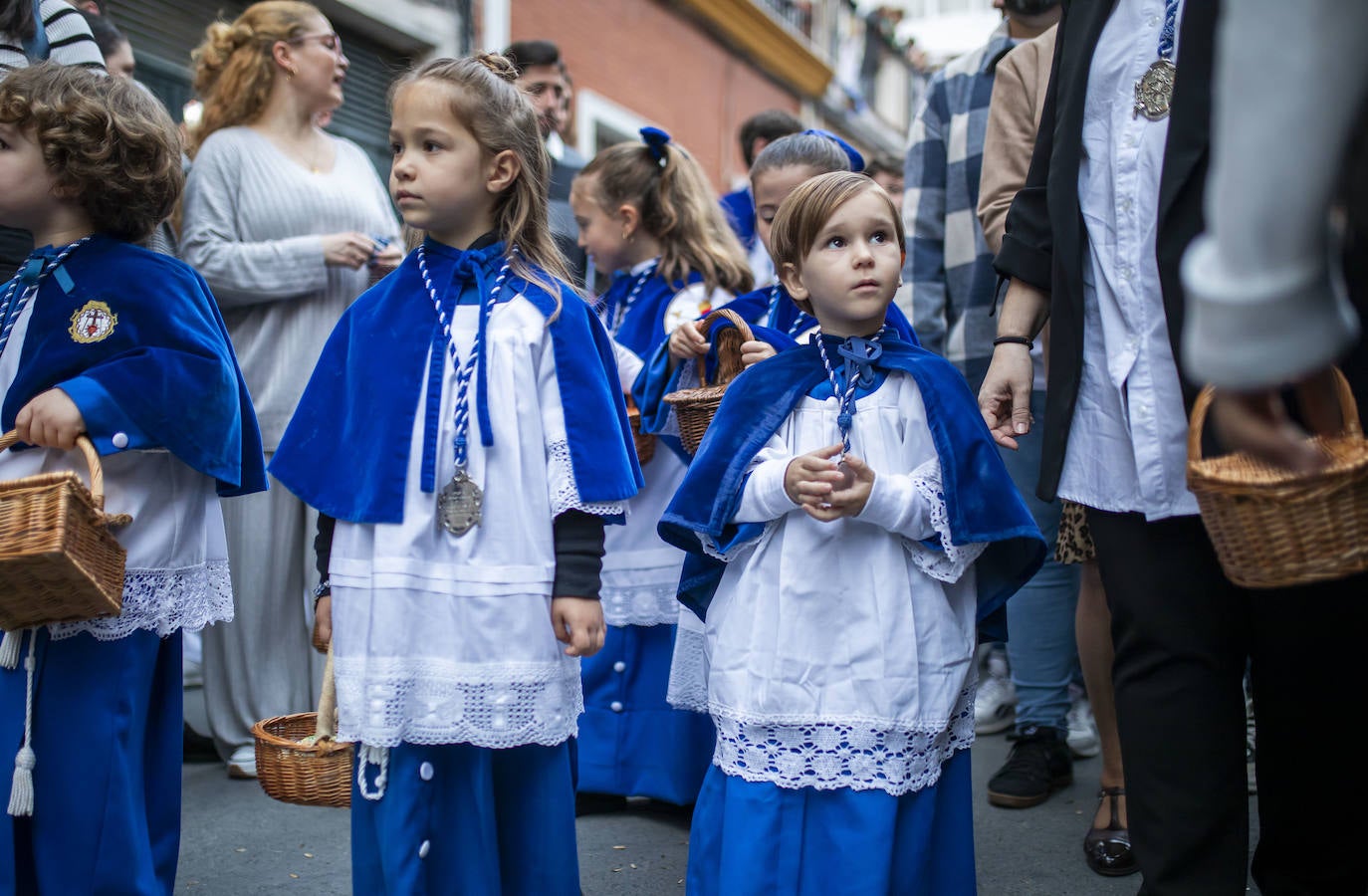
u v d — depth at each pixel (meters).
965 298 4.30
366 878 2.35
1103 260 2.32
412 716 2.26
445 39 8.84
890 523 2.33
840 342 2.52
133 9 6.96
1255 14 0.94
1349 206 1.52
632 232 3.99
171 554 2.58
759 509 2.38
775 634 2.38
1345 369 1.93
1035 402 3.97
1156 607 2.21
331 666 3.23
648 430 3.49
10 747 2.38
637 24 12.02
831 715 2.34
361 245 4.18
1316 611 2.09
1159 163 2.24
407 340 2.40
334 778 3.18
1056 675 3.80
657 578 3.65
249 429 2.80
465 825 2.35
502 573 2.30
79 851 2.40
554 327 2.43
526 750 2.40
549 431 2.39
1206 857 2.14
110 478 2.50
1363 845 2.23
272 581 4.11
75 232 2.64
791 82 15.33
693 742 3.58
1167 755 2.17
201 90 4.55
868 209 2.46
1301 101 0.93
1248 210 0.97
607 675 3.69
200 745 4.41
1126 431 2.28
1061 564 3.86
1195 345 1.05
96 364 2.49
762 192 3.41
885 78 18.94
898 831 2.37
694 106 13.26
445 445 2.34
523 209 2.52
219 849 3.32
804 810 2.36
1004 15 4.27
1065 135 2.40
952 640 2.42
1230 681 2.20
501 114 2.47
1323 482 1.60
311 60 4.36
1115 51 2.35
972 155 4.23
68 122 2.54
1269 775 2.26
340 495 2.35
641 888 3.02
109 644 2.46
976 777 4.00
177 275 2.62
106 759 2.42
